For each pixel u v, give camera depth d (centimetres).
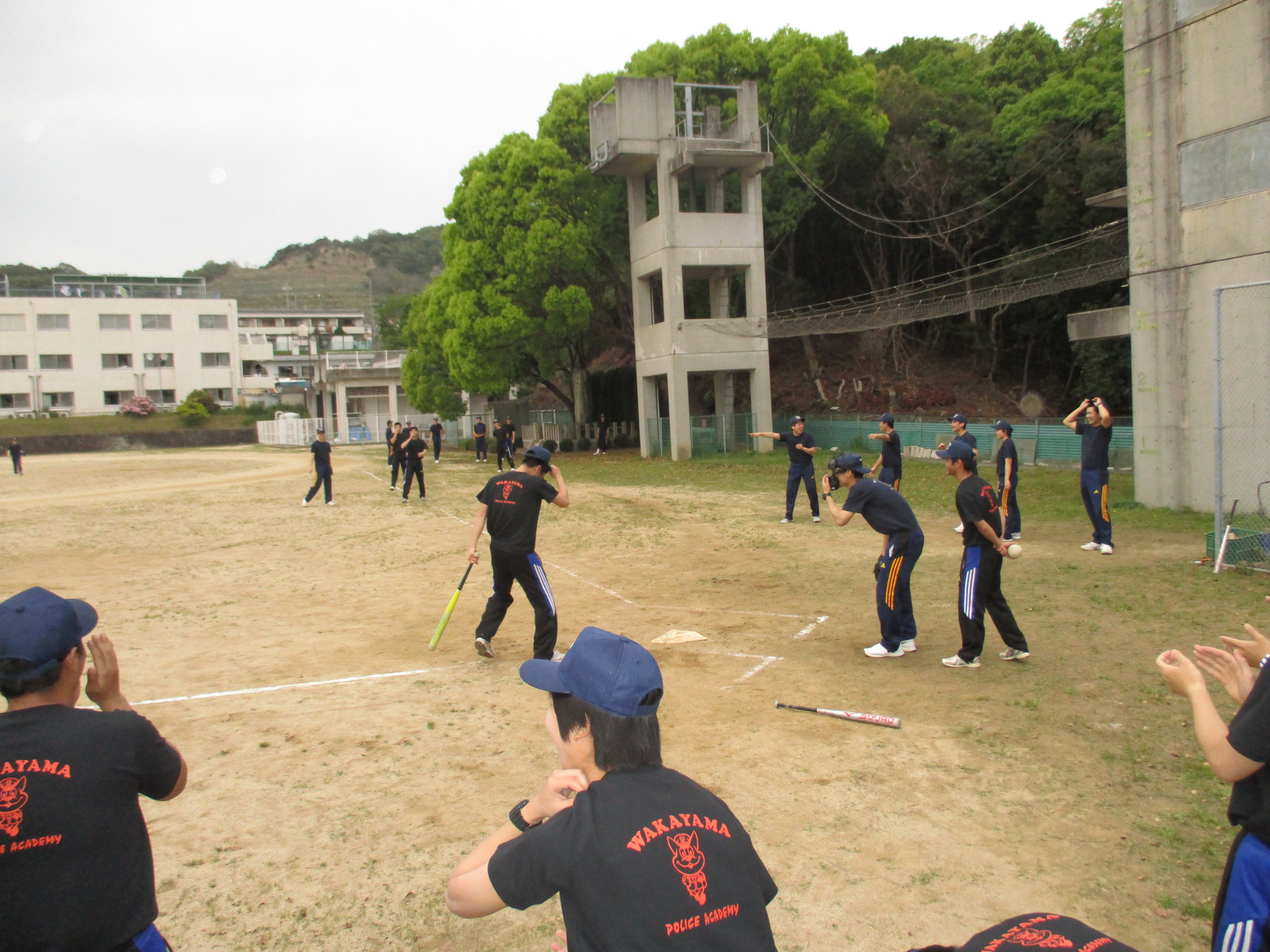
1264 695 242
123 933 228
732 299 4069
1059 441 2377
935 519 1552
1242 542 1043
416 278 16100
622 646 211
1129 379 2842
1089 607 872
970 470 682
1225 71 1358
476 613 942
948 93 3950
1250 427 1374
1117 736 554
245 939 360
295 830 451
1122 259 2089
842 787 489
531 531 724
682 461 3034
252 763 535
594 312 3781
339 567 1239
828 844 427
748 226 3116
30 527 1708
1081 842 427
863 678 680
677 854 189
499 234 3366
